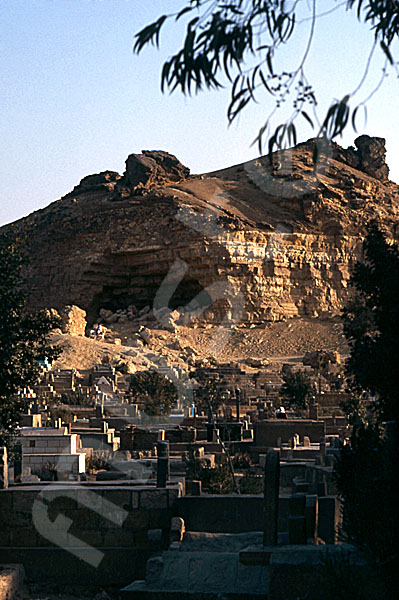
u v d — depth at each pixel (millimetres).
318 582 9609
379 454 10383
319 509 12125
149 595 10648
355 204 151125
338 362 89250
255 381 78625
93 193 174125
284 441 30750
